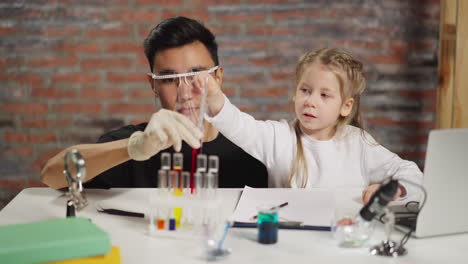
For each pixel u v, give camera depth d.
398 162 1.67
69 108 3.00
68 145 3.02
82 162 1.09
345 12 2.93
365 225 1.09
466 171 1.12
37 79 2.98
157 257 1.02
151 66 1.70
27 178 3.04
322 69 1.65
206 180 1.16
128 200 1.40
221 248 1.06
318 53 1.71
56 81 2.98
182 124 1.27
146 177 1.79
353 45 2.95
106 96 2.99
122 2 2.93
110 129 3.02
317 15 2.93
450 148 1.09
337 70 1.65
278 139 1.73
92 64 2.97
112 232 1.16
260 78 2.97
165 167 1.18
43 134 3.02
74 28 2.94
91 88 2.99
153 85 1.74
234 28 2.95
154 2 2.93
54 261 0.90
